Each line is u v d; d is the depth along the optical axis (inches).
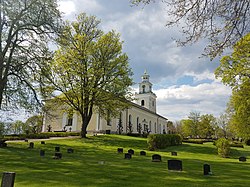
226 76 968.3
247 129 1230.9
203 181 355.3
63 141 1100.5
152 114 2940.5
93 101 1254.9
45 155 621.9
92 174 380.8
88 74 1228.5
